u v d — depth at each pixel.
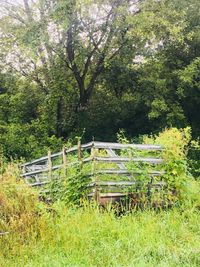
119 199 11.53
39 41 23.97
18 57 27.69
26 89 29.11
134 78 27.91
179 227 10.06
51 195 12.37
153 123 27.66
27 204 9.61
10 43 25.97
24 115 29.28
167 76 27.28
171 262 8.09
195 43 27.16
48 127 27.83
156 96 26.72
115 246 8.88
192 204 11.91
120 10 24.03
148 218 10.39
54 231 9.35
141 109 28.16
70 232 9.34
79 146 12.04
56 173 12.60
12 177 10.22
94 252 8.69
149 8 25.03
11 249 8.78
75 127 28.12
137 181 11.85
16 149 27.05
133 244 9.02
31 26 24.11
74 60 26.41
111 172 11.73
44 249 8.87
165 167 12.30
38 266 8.07
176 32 24.33
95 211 10.35
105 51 26.33
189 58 27.86
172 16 25.06
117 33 25.62
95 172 11.54
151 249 8.71
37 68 27.92
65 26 23.50
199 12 26.61
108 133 28.59
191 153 24.88
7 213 9.45
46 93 28.47
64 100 28.16
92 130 28.27
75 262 8.17
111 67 27.77
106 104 28.42
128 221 10.11
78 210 10.59
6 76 28.95
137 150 12.20
